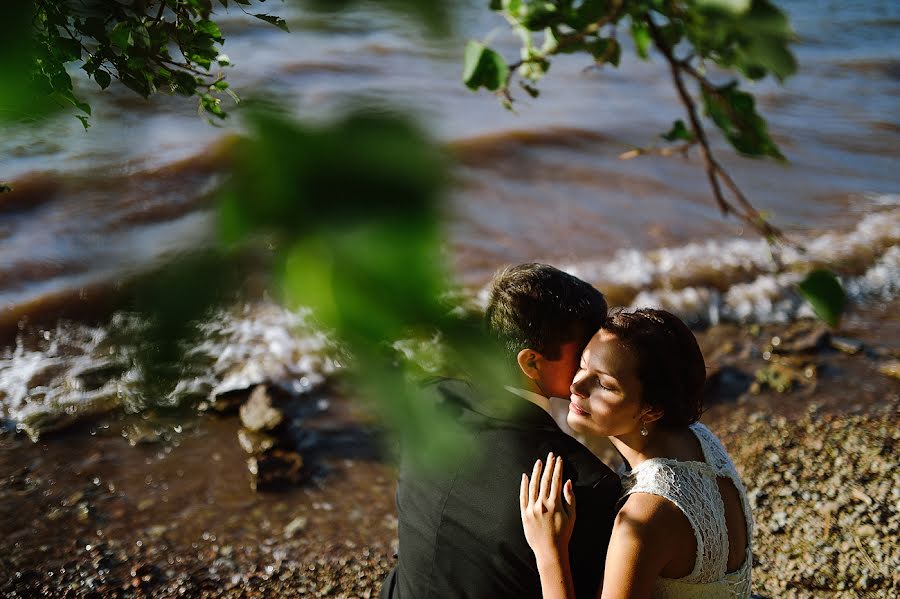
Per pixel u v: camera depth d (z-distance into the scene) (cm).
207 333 42
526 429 217
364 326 37
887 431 580
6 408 586
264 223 35
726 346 716
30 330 662
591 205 1022
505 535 213
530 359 217
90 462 543
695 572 214
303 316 37
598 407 217
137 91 162
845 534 468
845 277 833
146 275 41
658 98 1473
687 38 80
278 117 35
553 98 1425
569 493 210
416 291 36
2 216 730
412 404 47
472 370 42
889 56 1819
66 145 58
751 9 68
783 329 746
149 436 565
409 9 40
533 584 216
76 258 46
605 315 228
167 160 104
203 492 522
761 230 88
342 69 117
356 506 517
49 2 149
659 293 803
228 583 454
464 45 40
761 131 87
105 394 594
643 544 207
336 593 449
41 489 519
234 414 587
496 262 855
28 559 464
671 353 216
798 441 573
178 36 194
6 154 57
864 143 1270
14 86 48
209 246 37
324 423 586
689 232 956
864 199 1054
